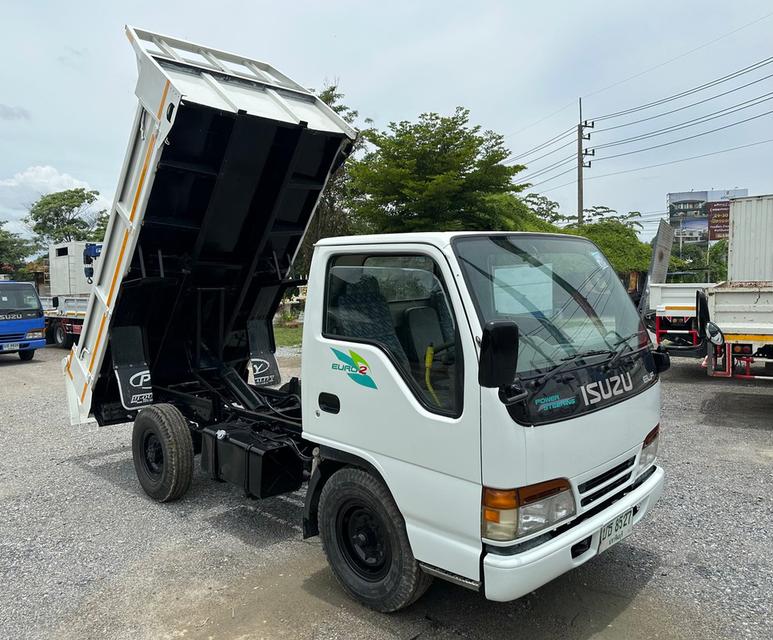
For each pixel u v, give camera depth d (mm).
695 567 4090
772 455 6402
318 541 4660
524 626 3451
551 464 2969
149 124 4750
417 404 3199
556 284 3562
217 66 5473
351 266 3648
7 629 3562
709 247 42344
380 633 3410
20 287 16219
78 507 5457
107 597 3891
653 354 4082
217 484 5980
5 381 13078
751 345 7633
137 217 4988
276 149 5262
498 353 2656
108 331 5727
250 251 5762
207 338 6441
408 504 3268
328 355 3701
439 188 14484
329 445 3725
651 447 3830
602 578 3969
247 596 3854
